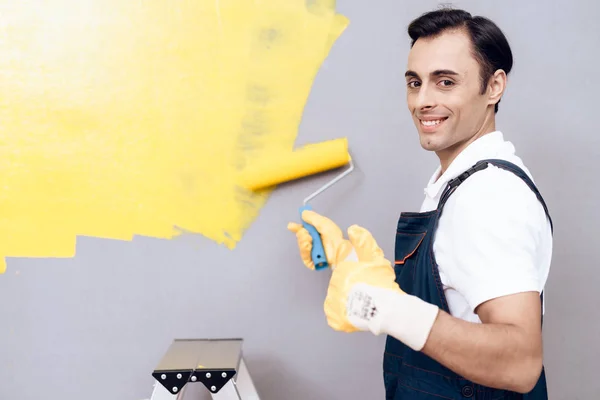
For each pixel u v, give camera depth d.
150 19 1.47
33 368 1.49
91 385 1.51
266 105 1.50
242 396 1.32
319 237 1.10
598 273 1.61
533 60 1.56
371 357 1.57
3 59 1.44
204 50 1.48
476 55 0.98
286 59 1.50
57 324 1.49
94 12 1.46
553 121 1.58
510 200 0.86
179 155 1.49
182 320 1.52
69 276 1.49
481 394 0.95
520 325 0.77
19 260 1.47
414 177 1.55
